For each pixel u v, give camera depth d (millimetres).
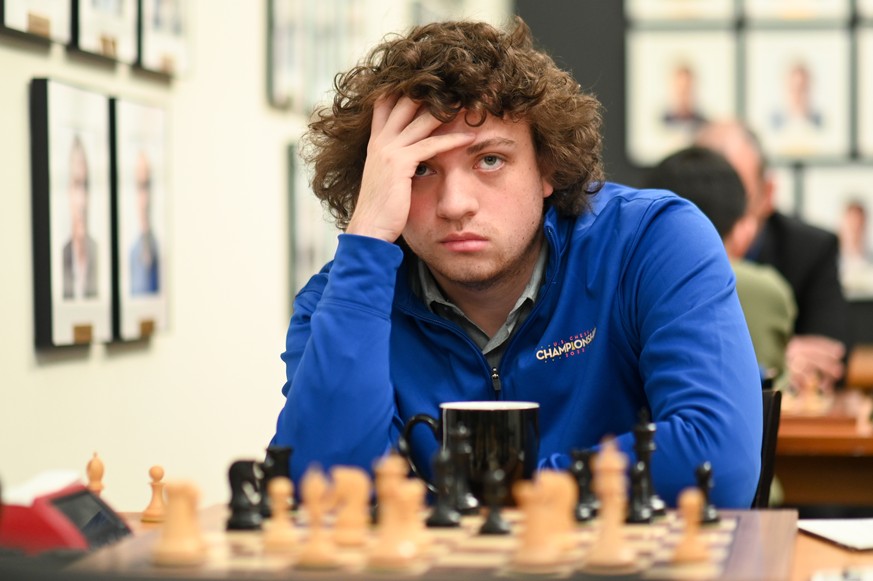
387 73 2535
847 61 9305
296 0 6184
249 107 5641
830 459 4543
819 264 6555
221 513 1993
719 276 2428
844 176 9312
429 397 2557
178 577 1488
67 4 3842
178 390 4816
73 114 3857
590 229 2564
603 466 1552
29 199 3682
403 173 2381
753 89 9367
